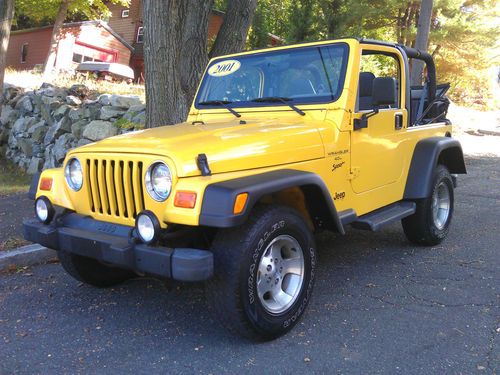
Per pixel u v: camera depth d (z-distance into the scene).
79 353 3.33
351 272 4.77
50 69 20.19
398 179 4.95
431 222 5.28
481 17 17.66
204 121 4.49
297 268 3.57
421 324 3.65
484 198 7.87
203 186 3.00
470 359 3.16
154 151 3.21
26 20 31.56
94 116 11.12
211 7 7.07
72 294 4.37
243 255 3.11
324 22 13.30
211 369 3.11
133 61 29.42
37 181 4.09
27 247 5.24
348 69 4.14
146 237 3.10
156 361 3.22
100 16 28.06
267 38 15.66
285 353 3.28
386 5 16.41
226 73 4.87
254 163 3.38
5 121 14.30
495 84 24.86
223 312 3.16
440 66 20.09
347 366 3.11
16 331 3.66
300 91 4.34
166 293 4.36
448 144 5.39
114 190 3.46
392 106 4.95
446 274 4.65
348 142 4.12
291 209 3.46
